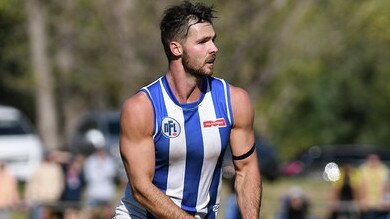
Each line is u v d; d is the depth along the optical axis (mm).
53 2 58656
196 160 12172
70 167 36438
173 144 12062
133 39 56219
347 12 60625
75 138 56938
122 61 57531
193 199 12328
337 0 60312
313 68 70562
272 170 58375
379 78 88875
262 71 58375
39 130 69438
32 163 51625
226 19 54438
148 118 12008
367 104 89062
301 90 89000
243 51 55625
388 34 60562
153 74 56594
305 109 89812
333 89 88938
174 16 11969
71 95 84625
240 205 12375
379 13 60094
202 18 11953
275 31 57281
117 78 58312
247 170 12453
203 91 12180
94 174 38562
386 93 88625
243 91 12398
